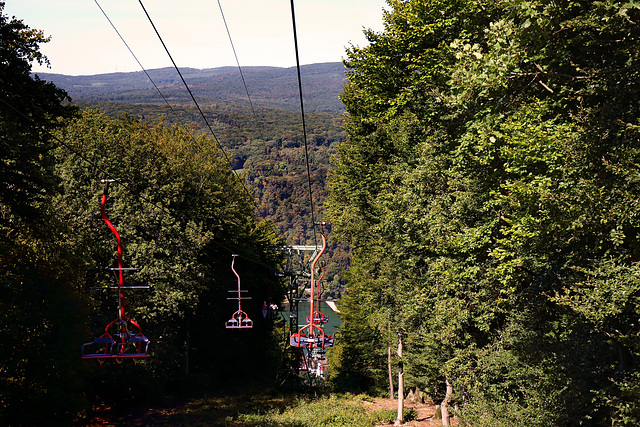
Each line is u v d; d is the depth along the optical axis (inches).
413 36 1266.0
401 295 1242.0
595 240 545.3
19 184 1011.3
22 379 886.4
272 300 2679.6
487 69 568.4
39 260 1030.4
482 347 938.1
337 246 7637.8
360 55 1492.4
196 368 2356.1
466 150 781.9
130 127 2267.5
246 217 2783.0
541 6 519.8
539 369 756.6
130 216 1584.6
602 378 657.6
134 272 1562.5
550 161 566.9
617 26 500.1
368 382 2864.2
